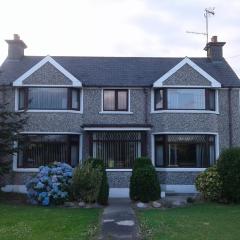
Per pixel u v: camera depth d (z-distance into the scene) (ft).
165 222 51.06
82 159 88.69
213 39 103.45
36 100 89.04
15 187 87.76
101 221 52.16
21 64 97.40
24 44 100.48
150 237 42.88
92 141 90.07
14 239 42.16
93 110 91.20
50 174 70.95
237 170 69.67
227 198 71.00
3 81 90.63
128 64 98.53
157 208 66.49
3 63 97.45
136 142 90.68
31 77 88.74
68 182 70.44
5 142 74.74
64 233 44.73
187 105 90.12
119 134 90.63
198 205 68.69
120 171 89.10
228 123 92.58
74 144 90.17
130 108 91.50
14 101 89.45
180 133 89.25
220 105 92.84
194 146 90.12
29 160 88.74
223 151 73.20
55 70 89.25
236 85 92.99
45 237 42.86
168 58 101.55
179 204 69.97
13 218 53.78
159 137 90.43
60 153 89.10
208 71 97.60
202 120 89.86
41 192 69.10
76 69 95.76
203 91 90.48
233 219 53.36
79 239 41.98
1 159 77.41
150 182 70.44
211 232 45.16
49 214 57.06
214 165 75.20
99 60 99.81
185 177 88.94
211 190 71.36
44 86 88.74
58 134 88.99
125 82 91.97
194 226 48.52
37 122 88.33
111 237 43.21
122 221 52.13
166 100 89.71
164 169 88.94
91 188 69.41
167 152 89.30
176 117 89.51
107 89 91.97
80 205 68.18
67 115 88.99
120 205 70.79
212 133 90.33
